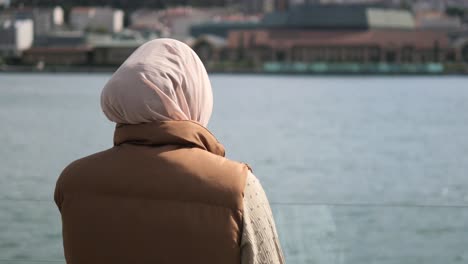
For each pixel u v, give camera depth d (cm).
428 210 581
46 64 19412
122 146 278
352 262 571
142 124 275
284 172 2977
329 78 17388
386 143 4456
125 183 270
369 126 5691
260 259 262
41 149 3691
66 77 16962
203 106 285
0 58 19375
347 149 4041
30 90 10831
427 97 9956
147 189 268
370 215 575
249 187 267
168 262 265
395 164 3384
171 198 266
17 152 3509
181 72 279
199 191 265
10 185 2009
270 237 265
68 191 277
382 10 19500
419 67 18588
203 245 262
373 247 574
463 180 2831
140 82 274
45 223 602
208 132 278
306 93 10725
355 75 18438
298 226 568
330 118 6425
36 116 6150
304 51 19075
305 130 5256
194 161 269
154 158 271
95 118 5925
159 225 265
